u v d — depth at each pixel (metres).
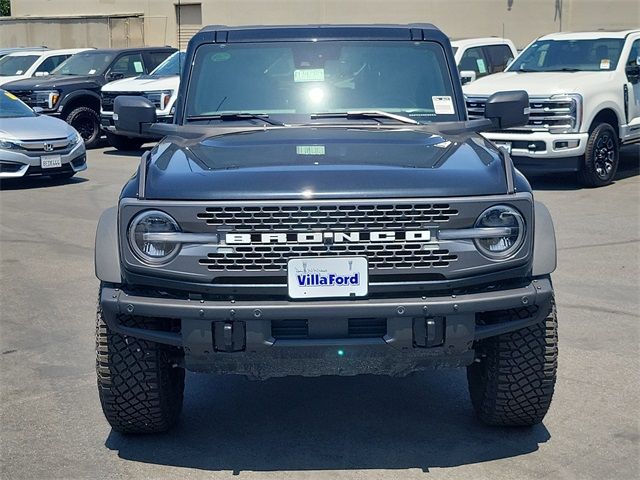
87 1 38.88
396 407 5.20
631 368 5.72
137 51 20.48
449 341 4.14
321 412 5.14
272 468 4.42
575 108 12.34
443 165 4.36
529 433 4.79
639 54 13.61
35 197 12.76
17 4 41.94
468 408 5.17
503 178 4.28
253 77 5.66
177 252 4.09
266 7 34.25
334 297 4.08
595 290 7.55
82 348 6.29
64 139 13.83
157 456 4.57
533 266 4.29
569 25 30.83
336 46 5.72
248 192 4.08
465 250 4.11
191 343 4.12
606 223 10.30
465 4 31.56
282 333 4.14
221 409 5.20
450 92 5.65
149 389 4.49
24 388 5.52
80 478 4.33
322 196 4.05
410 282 4.11
